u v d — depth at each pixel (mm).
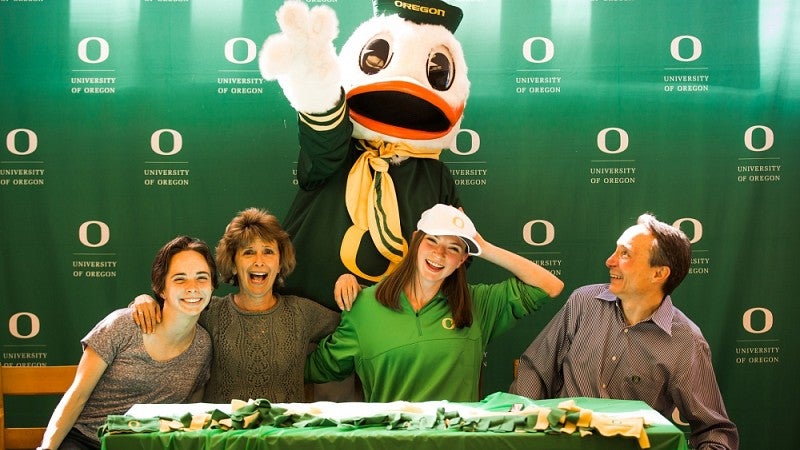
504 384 4039
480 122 3988
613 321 3277
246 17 3920
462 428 2602
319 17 2932
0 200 3910
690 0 3967
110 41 3902
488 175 4000
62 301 3938
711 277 4023
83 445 3102
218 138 3941
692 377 3170
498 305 3340
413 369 3197
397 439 2545
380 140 3502
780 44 3977
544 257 4020
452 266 3174
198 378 3225
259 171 3951
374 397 3236
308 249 3492
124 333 3107
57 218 3924
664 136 3996
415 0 3451
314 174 3475
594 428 2584
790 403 4043
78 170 3918
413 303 3264
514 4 3961
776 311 4027
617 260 3219
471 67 3973
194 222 3951
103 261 3939
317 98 3070
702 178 4008
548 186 4004
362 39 3471
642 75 3982
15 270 3924
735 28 3975
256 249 3197
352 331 3264
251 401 2748
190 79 3924
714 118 3996
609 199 4008
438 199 3564
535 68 3975
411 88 3365
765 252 4020
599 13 3969
